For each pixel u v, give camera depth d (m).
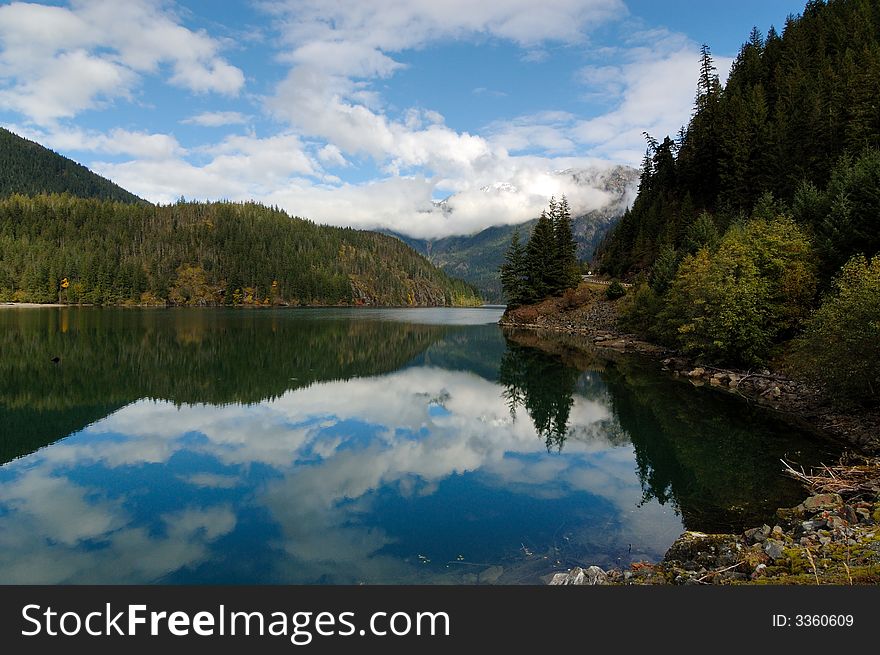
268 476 21.98
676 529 16.61
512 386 43.78
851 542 12.58
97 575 13.92
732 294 42.25
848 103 78.94
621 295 94.56
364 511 18.39
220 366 51.62
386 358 62.00
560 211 110.94
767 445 25.55
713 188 99.06
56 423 29.88
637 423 30.84
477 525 17.09
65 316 120.38
